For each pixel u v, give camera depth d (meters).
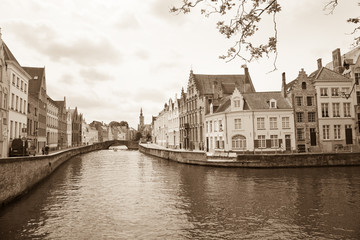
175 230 12.40
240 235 11.80
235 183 23.14
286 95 40.62
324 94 39.69
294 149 38.53
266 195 18.64
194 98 53.19
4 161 15.02
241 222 13.41
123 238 11.48
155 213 14.91
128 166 37.94
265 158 31.98
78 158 53.00
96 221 13.57
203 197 18.39
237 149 39.38
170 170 32.94
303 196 18.20
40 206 16.03
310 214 14.51
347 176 25.75
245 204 16.55
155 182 24.30
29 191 19.61
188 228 12.66
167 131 76.56
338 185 21.55
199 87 52.59
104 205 16.47
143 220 13.76
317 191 19.56
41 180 23.58
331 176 25.83
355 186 21.11
